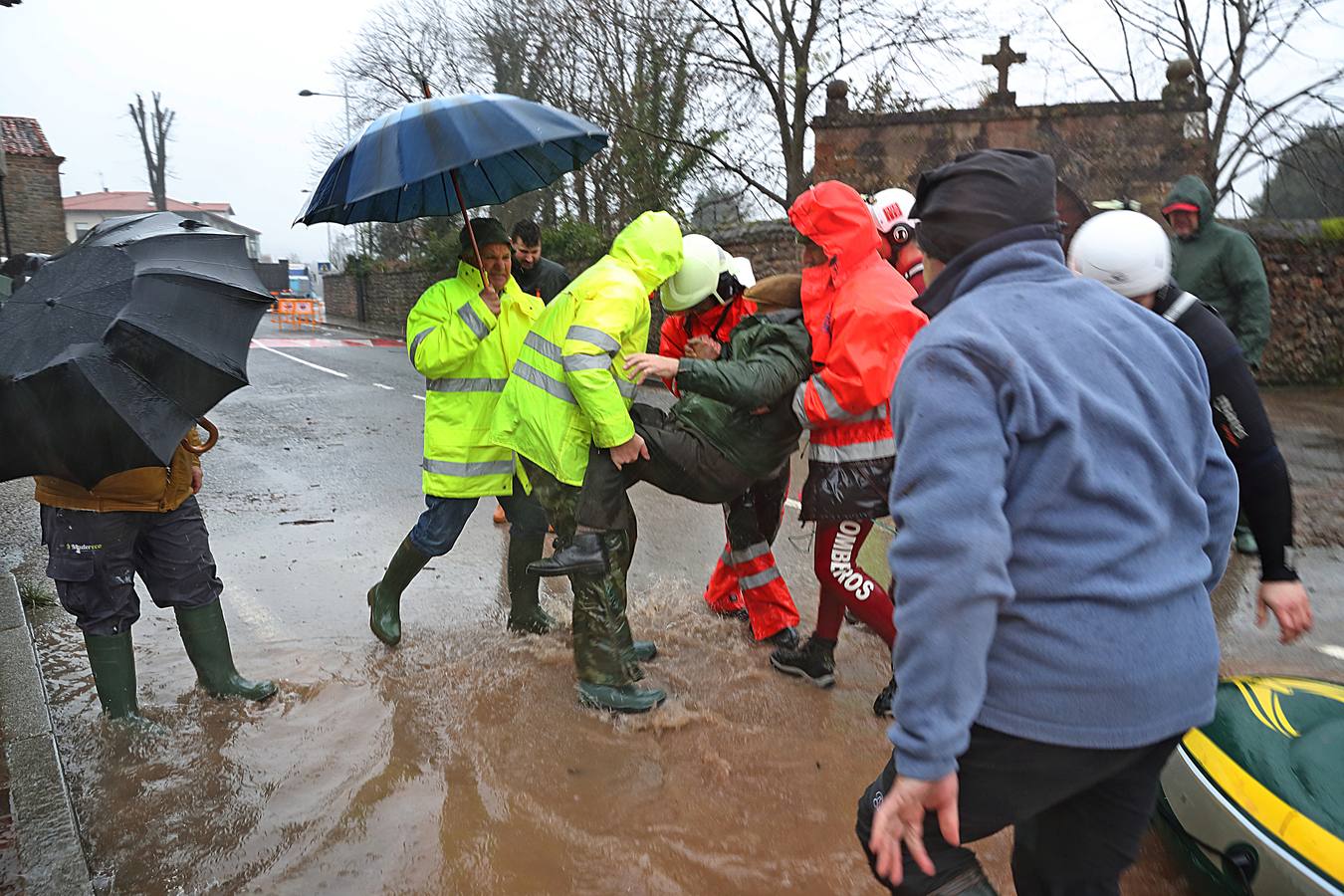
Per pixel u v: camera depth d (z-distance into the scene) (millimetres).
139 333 3188
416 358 4289
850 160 16516
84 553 3633
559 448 3832
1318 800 2518
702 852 3068
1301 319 14352
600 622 3990
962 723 1713
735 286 4301
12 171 34688
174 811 3299
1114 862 2066
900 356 3502
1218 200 18062
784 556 6152
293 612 5133
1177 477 1835
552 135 3762
